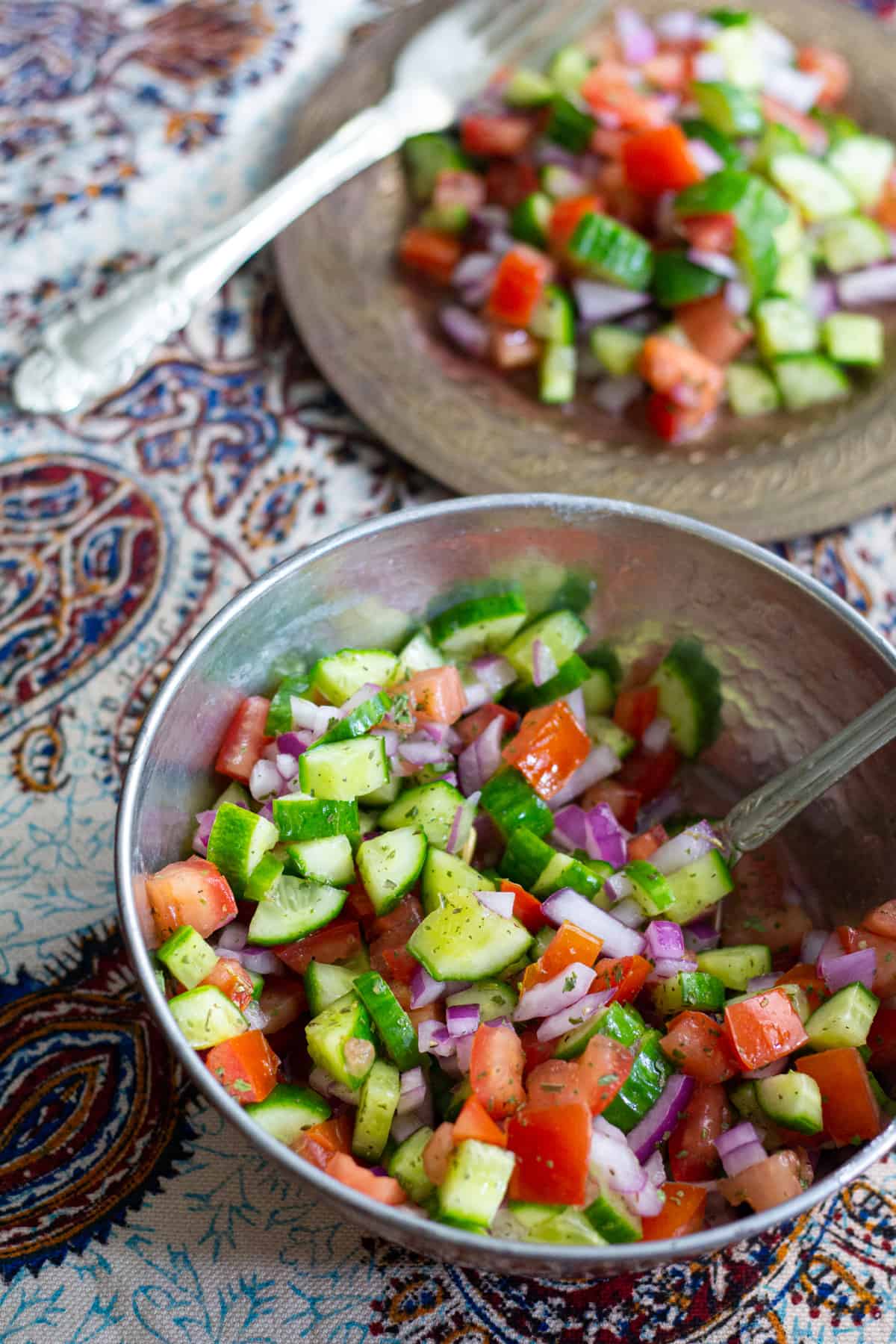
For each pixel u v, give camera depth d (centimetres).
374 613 47
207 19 67
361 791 45
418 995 43
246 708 46
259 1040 42
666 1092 43
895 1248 44
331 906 44
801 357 57
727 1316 44
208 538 55
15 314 59
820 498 54
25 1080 46
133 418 57
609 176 60
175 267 57
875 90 64
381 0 68
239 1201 45
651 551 46
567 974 43
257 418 58
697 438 56
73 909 49
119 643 53
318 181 58
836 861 46
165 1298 44
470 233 61
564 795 48
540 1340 43
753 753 48
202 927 43
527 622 49
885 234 60
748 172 61
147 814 43
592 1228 40
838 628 44
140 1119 46
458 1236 37
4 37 66
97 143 64
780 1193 41
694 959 45
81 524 55
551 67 64
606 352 57
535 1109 41
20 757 51
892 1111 42
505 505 45
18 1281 44
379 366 57
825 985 44
